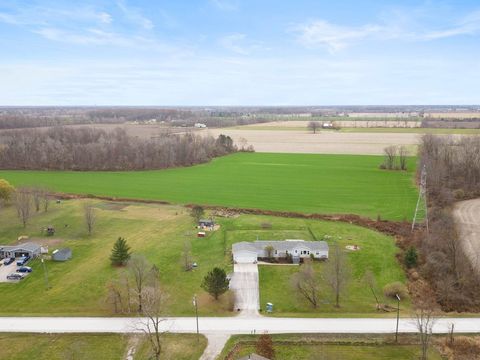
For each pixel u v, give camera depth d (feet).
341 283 204.23
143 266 205.05
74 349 161.89
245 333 173.47
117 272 234.38
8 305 197.98
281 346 165.07
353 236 290.15
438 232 272.51
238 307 196.75
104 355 159.22
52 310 193.16
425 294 208.03
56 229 308.81
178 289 215.31
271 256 253.24
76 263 247.91
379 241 280.51
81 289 214.28
